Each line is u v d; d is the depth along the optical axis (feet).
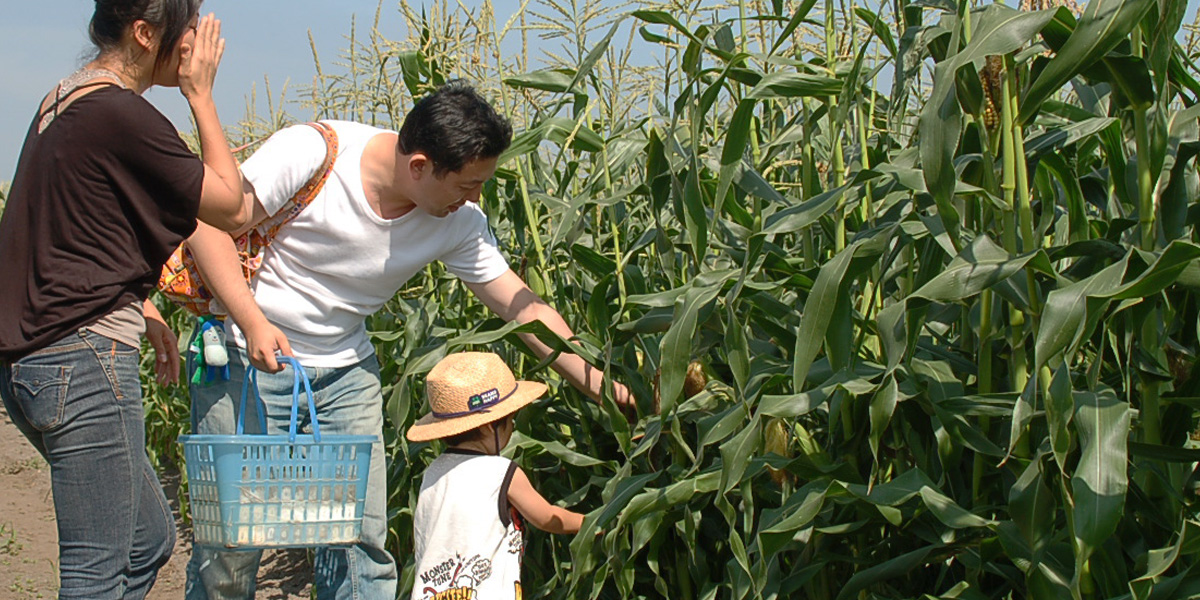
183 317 27.58
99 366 9.75
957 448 10.07
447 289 17.39
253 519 10.59
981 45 8.30
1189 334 9.48
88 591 10.03
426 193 11.20
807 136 11.37
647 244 13.30
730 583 10.96
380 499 12.79
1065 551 9.04
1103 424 7.87
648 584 13.92
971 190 9.11
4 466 31.73
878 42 13.66
